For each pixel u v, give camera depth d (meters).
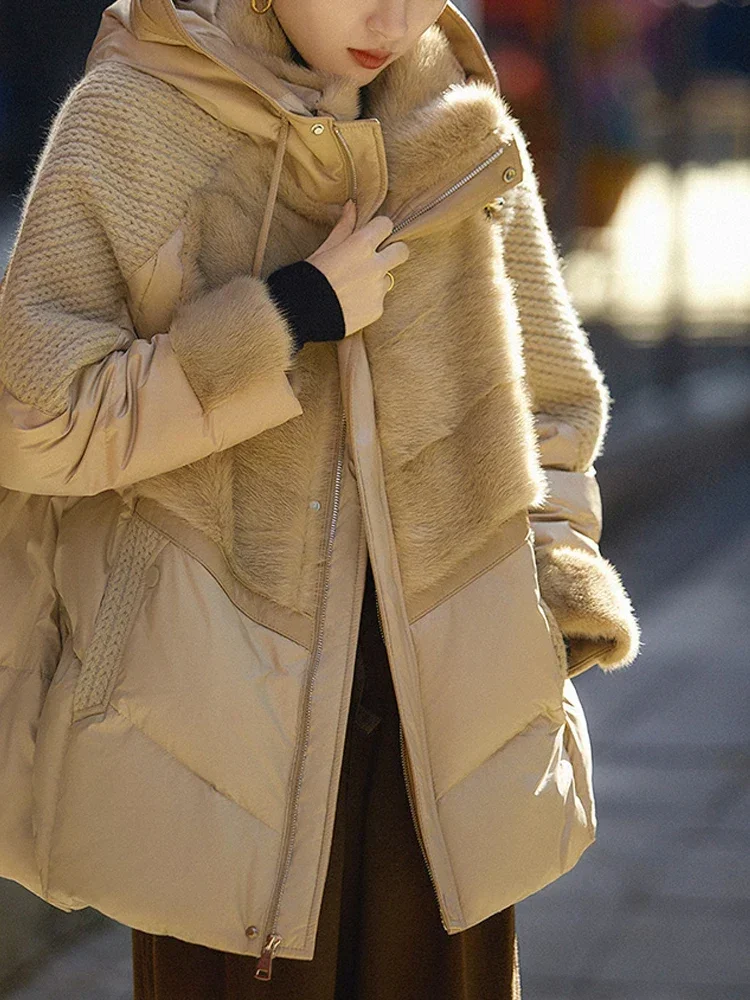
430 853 4.83
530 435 5.00
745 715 13.78
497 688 4.94
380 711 5.08
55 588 4.98
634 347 25.73
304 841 4.69
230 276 4.76
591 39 23.78
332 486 4.86
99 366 4.59
